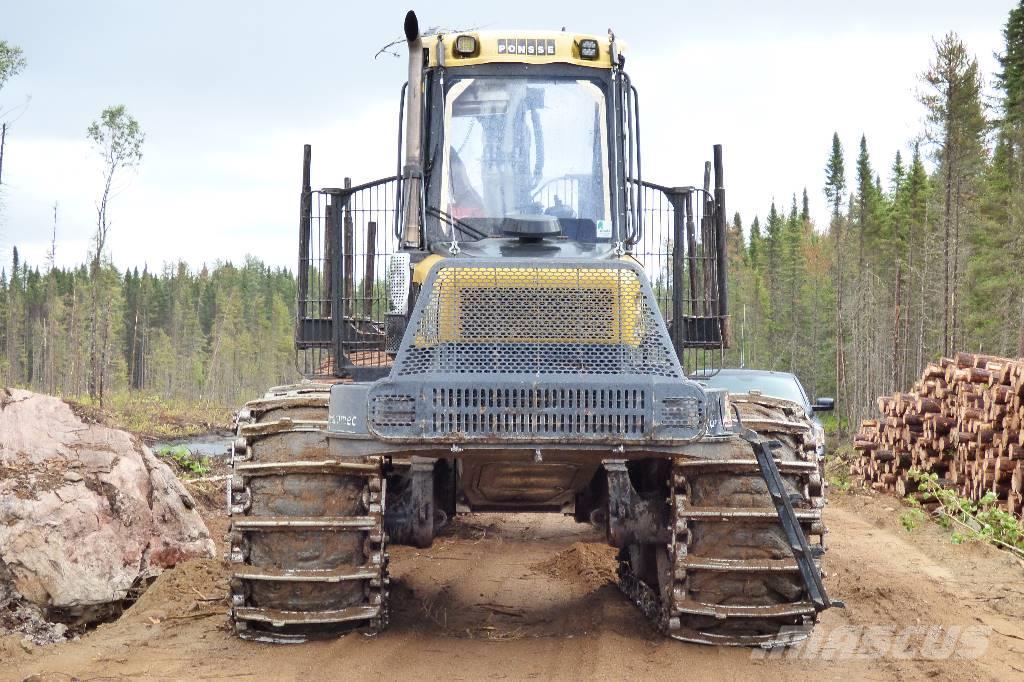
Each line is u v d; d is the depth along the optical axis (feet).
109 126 108.47
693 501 22.45
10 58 95.20
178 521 31.01
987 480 44.98
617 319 20.77
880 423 60.59
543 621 26.35
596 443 20.20
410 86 24.03
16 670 21.15
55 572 26.63
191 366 260.01
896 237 198.29
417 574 32.40
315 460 22.35
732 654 22.24
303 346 28.45
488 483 24.30
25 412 29.94
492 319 20.67
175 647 22.57
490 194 25.53
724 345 27.71
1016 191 138.41
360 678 20.22
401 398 20.16
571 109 25.98
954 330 130.62
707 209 27.81
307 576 22.07
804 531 22.99
